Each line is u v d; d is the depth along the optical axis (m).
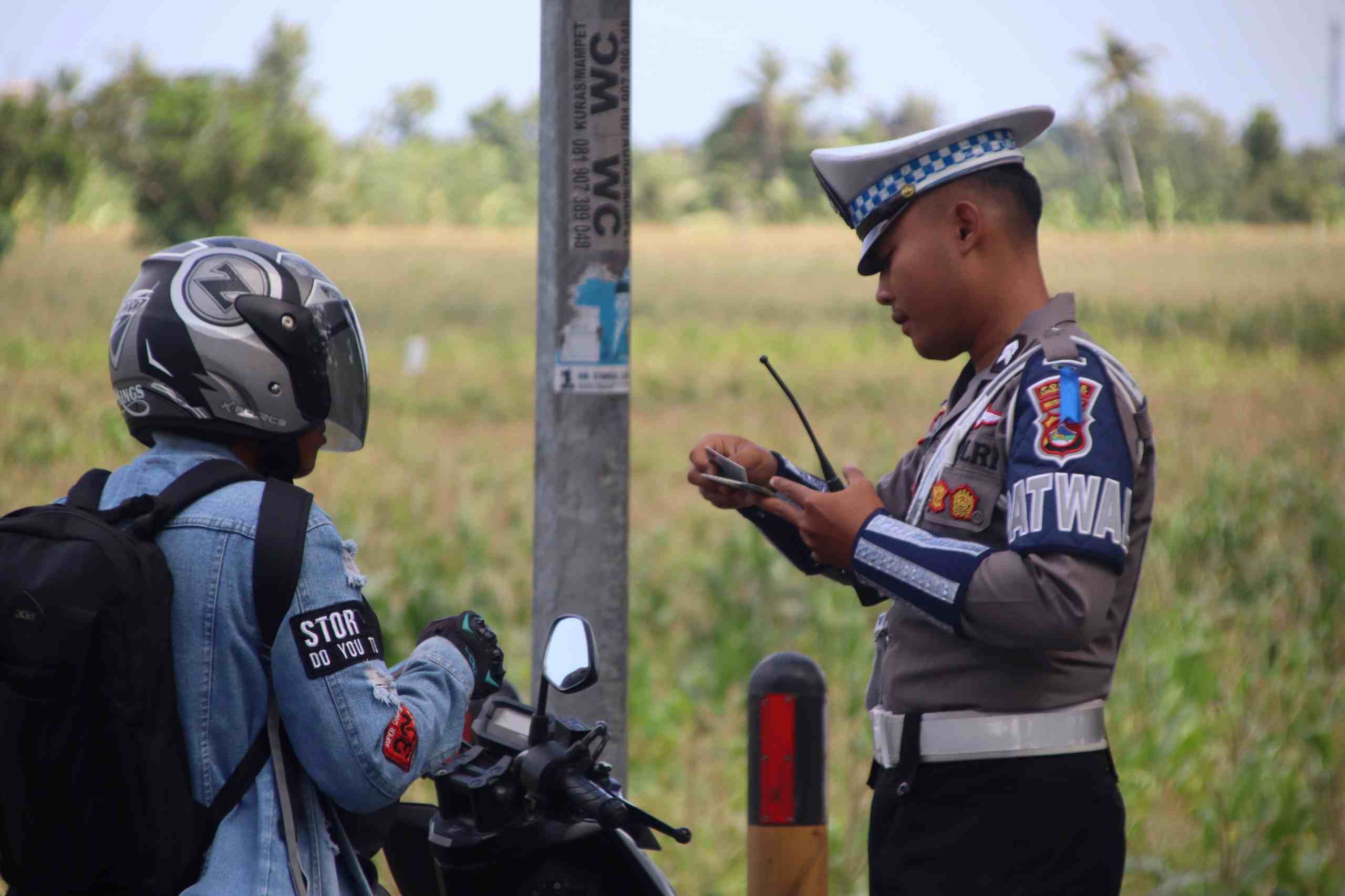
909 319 5.74
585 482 7.61
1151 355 51.38
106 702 4.23
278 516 4.54
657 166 188.38
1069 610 4.86
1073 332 5.38
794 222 189.00
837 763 12.32
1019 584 4.90
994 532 5.32
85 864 4.30
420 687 4.84
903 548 5.17
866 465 26.95
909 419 35.94
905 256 5.65
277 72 162.62
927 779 5.46
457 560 19.44
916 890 5.45
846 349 57.41
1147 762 12.16
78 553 4.27
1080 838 5.34
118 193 106.50
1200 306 66.69
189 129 97.50
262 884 4.42
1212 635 14.84
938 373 47.81
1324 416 34.44
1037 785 5.33
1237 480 23.64
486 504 23.42
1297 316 59.62
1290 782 11.02
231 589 4.46
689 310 79.69
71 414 28.19
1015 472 5.11
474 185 182.88
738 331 64.69
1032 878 5.32
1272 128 155.25
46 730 4.21
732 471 6.11
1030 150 178.50
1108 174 171.25
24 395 31.73
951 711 5.45
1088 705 5.46
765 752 6.73
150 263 4.89
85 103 99.88
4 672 4.23
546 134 7.55
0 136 96.94
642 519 23.86
